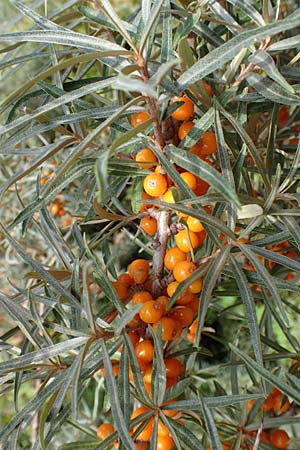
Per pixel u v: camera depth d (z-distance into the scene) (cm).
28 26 54
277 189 22
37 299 23
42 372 23
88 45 20
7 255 46
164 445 23
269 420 27
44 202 22
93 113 22
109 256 26
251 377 27
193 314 23
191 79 19
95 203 22
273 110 23
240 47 18
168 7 22
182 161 19
